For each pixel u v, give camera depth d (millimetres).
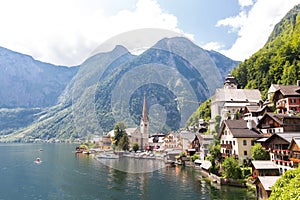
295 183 16828
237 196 34719
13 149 140375
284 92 59250
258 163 40719
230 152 53156
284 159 37656
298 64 87938
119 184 40719
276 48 119938
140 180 43406
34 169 63500
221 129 58719
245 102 81000
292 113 52125
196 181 44844
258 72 106188
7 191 41094
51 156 96750
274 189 19875
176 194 35688
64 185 43844
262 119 51062
